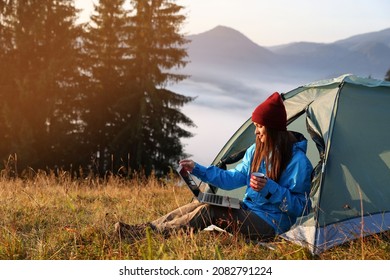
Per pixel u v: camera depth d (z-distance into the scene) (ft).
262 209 13.66
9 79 98.27
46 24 99.76
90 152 104.27
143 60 103.50
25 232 15.34
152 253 12.16
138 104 100.94
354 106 16.76
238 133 20.42
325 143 15.81
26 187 27.37
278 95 13.73
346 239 14.05
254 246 13.26
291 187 13.33
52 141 95.30
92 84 107.55
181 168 14.24
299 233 14.11
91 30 109.91
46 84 95.14
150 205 21.63
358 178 15.53
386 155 16.08
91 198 24.20
